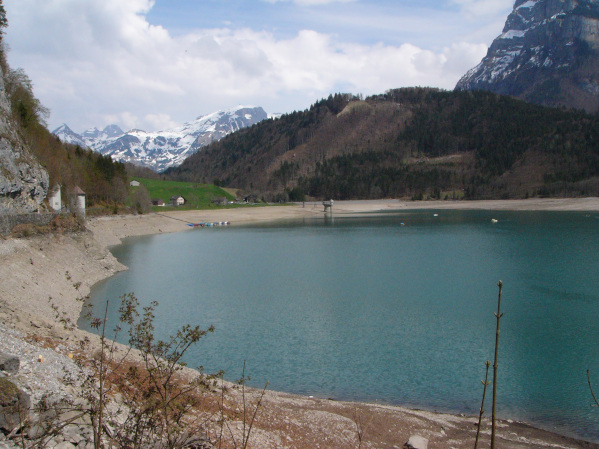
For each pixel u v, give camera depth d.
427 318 42.22
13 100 78.56
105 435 12.45
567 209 180.00
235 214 183.25
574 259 71.56
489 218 159.50
